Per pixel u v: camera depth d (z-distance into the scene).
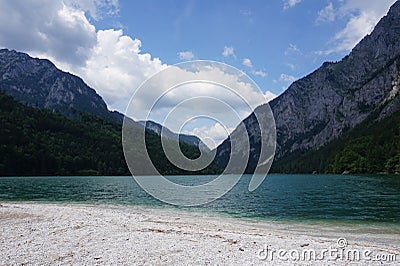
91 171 106.06
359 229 18.28
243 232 15.91
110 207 26.80
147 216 20.92
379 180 71.50
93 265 9.63
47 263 9.78
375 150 112.81
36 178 85.88
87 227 15.41
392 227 19.02
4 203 30.08
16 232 14.13
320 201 33.66
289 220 21.59
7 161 92.81
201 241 12.74
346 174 115.00
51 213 20.28
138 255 10.63
